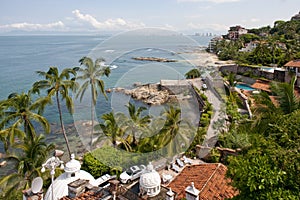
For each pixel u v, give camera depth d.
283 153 5.22
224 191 9.66
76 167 9.93
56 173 13.89
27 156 17.55
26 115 21.08
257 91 36.56
